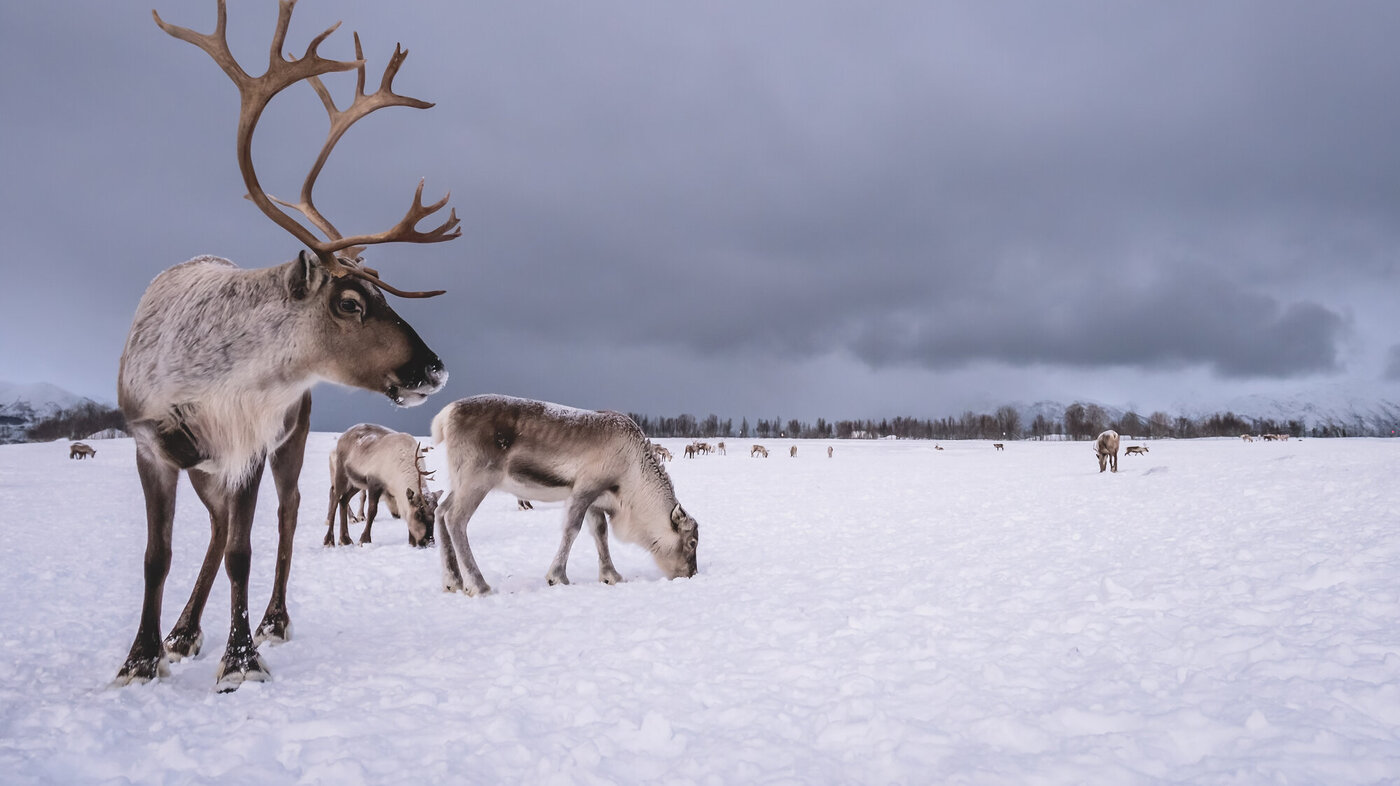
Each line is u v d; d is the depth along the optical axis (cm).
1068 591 604
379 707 385
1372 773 252
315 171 563
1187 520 1034
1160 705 328
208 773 302
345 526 1287
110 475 3444
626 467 866
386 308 512
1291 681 344
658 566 893
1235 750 277
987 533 1091
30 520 1641
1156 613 500
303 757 313
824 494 2227
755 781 277
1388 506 923
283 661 523
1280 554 667
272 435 502
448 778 287
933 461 5178
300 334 490
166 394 467
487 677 442
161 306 494
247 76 485
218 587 872
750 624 556
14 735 355
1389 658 355
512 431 850
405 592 840
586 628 576
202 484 533
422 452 1263
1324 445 5397
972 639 469
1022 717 326
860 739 316
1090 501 1520
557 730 342
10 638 604
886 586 692
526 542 1252
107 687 448
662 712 362
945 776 273
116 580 926
